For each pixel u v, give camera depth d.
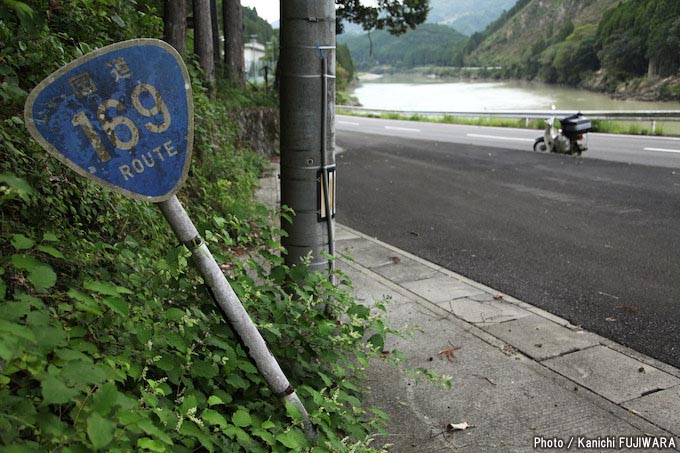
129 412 1.65
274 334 2.88
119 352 2.23
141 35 5.37
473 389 3.51
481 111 29.11
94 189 3.39
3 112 3.02
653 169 12.42
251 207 6.08
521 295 5.26
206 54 11.32
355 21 18.86
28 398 1.68
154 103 1.90
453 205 9.44
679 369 3.79
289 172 4.09
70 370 1.55
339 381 3.02
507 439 3.02
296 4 3.80
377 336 2.99
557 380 3.62
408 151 17.19
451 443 2.99
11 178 1.63
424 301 5.01
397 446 2.96
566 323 4.55
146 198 1.94
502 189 10.70
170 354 2.38
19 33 3.04
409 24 18.70
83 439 1.57
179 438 1.99
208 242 3.01
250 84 16.67
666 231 7.41
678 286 5.39
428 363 3.84
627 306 4.93
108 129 1.83
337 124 30.41
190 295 2.89
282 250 3.50
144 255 3.09
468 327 4.44
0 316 1.61
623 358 3.93
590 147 16.77
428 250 6.86
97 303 2.18
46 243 2.59
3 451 1.37
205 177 6.86
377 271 5.93
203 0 11.10
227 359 2.38
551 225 7.92
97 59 1.77
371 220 8.53
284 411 2.60
